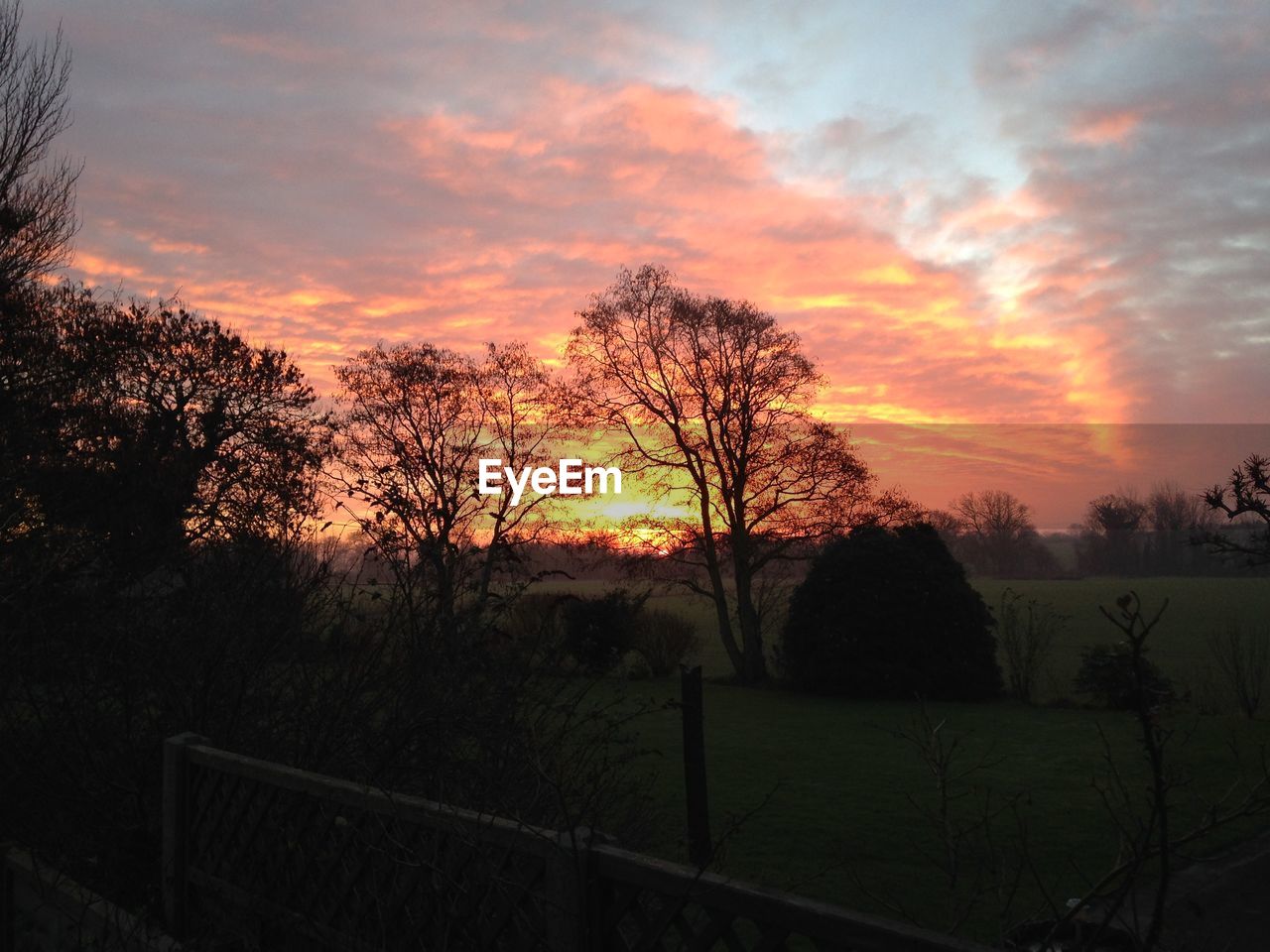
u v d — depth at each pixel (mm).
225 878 3943
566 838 2359
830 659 23938
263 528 5809
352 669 5156
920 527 24984
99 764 5125
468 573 5340
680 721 18734
